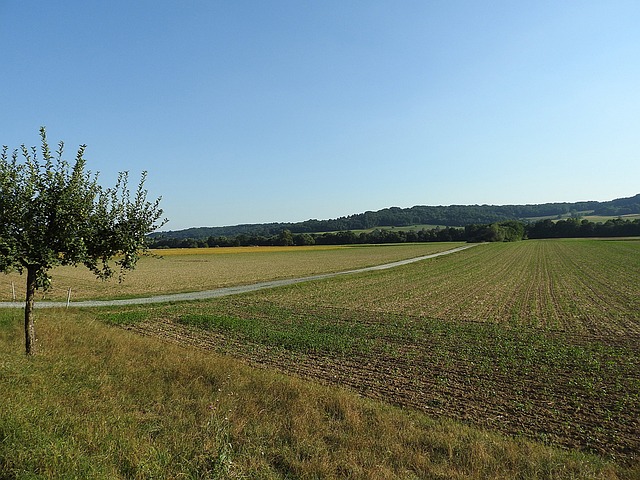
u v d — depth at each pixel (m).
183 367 12.73
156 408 9.62
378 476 6.99
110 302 34.34
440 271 62.19
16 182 13.04
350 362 17.20
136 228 15.10
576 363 16.86
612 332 23.03
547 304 33.25
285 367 16.45
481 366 16.58
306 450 7.85
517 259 81.81
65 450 6.70
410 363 17.06
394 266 70.44
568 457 8.80
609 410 12.20
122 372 12.18
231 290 42.75
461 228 172.38
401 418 10.29
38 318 21.69
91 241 14.30
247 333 22.44
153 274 59.59
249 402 10.17
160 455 7.01
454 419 11.55
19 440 6.82
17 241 12.99
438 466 7.67
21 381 10.41
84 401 9.46
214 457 7.12
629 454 9.76
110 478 6.19
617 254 85.88
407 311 30.48
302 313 29.64
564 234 178.38
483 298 36.91
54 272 61.56
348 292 41.31
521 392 13.67
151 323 25.56
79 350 14.79
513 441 9.60
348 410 10.12
